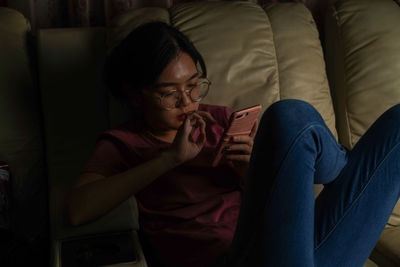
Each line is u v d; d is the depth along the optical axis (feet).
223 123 3.97
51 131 4.43
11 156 4.33
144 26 3.61
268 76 4.52
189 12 4.64
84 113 4.50
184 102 3.45
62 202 3.74
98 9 5.43
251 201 2.60
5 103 4.29
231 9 4.70
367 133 2.90
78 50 4.56
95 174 3.43
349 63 4.74
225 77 4.42
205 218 3.52
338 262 2.92
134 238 3.36
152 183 3.68
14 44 4.41
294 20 4.81
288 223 2.52
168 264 3.57
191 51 3.52
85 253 3.12
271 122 2.54
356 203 2.80
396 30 4.78
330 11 5.08
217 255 3.37
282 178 2.49
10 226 4.27
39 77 4.51
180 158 3.31
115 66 3.73
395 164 2.77
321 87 4.69
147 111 3.63
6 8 4.65
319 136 2.53
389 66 4.64
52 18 5.32
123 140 3.60
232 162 3.63
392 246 3.93
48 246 4.69
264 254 2.57
